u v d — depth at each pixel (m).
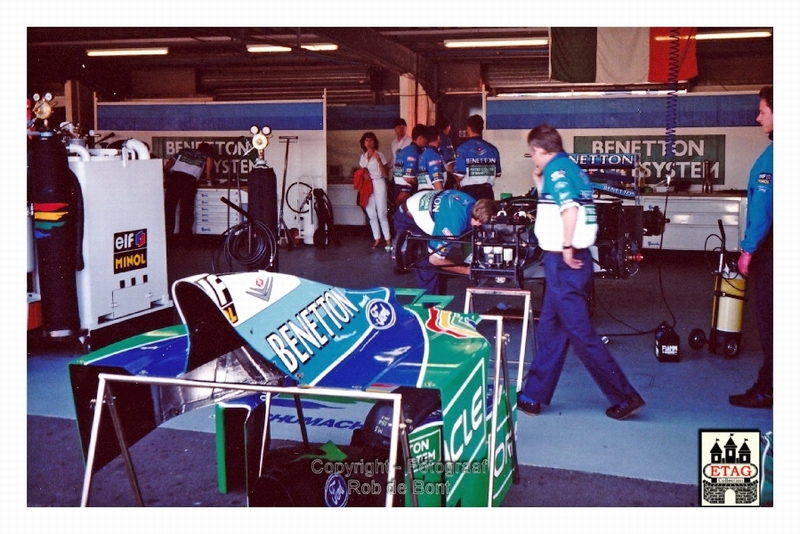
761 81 13.24
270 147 11.70
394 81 15.93
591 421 4.13
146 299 5.95
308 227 11.54
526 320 4.28
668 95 9.26
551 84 14.00
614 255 5.54
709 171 10.12
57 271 5.20
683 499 3.17
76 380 2.61
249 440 2.93
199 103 12.22
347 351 2.78
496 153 7.76
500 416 3.14
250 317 2.60
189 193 11.59
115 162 5.57
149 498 3.22
